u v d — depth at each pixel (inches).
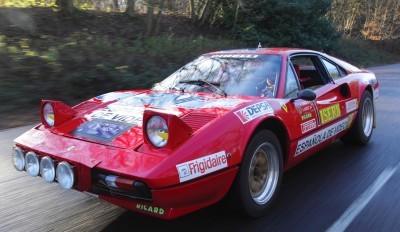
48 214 137.6
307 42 855.1
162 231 125.5
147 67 448.5
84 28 566.9
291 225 128.3
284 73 159.3
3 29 491.2
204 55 190.7
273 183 139.6
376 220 131.5
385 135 247.4
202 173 110.0
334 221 131.0
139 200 106.6
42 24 543.5
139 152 110.0
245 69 165.8
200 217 133.6
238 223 129.6
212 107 131.3
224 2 845.2
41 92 355.3
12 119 297.3
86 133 126.2
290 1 824.9
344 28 1524.4
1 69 346.6
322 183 165.8
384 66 1109.7
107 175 108.0
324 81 188.4
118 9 770.2
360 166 187.2
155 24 621.6
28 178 172.4
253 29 810.8
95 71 393.7
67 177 114.3
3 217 135.3
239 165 122.3
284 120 141.6
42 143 127.3
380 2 1578.5
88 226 129.2
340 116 186.5
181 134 110.4
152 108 136.4
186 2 893.2
